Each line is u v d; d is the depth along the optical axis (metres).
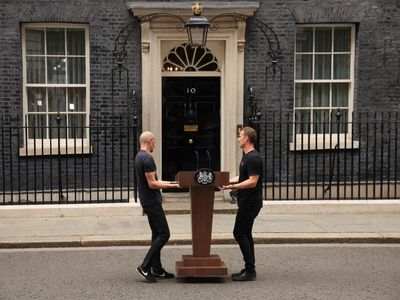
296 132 12.40
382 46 12.23
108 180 11.94
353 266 8.27
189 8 11.61
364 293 7.04
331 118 11.70
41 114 12.01
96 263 8.39
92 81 11.79
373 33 12.19
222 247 9.40
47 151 11.76
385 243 9.74
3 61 11.52
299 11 12.01
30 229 10.08
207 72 12.27
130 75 11.85
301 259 8.66
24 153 11.62
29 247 9.31
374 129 11.69
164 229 7.49
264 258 8.71
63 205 11.07
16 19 11.49
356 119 12.30
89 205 11.08
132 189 11.95
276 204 11.37
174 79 12.27
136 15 11.65
